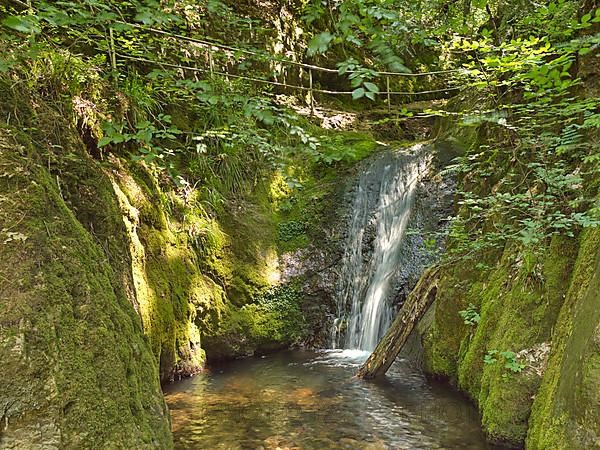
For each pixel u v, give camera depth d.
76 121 4.44
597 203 3.39
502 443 3.62
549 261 3.89
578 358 2.65
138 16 2.77
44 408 1.78
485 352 4.44
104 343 2.13
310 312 7.15
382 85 11.03
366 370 5.48
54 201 2.29
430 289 5.32
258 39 8.75
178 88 5.34
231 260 6.69
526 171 4.66
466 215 5.90
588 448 2.43
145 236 5.25
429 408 4.54
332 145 3.78
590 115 3.45
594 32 4.04
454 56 9.89
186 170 6.66
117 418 2.05
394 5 4.17
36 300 1.89
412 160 7.46
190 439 3.90
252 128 5.16
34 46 3.06
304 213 7.55
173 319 5.33
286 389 5.17
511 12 5.40
